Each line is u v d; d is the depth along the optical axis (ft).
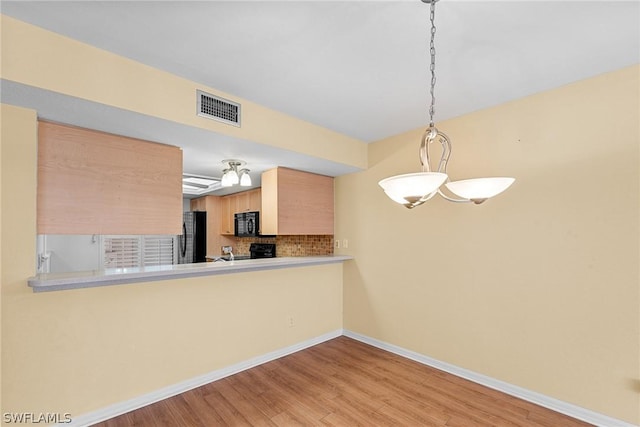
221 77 6.68
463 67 6.34
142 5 4.49
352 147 10.92
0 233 5.66
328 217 12.54
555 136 7.29
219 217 18.74
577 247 6.95
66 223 6.49
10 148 5.74
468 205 8.77
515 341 7.80
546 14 4.76
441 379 8.66
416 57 5.95
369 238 11.44
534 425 6.60
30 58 4.93
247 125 7.82
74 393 6.44
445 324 9.20
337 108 8.39
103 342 6.85
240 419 6.82
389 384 8.37
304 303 11.07
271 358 9.97
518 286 7.79
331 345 11.28
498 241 8.16
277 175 10.91
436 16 4.76
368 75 6.63
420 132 9.98
